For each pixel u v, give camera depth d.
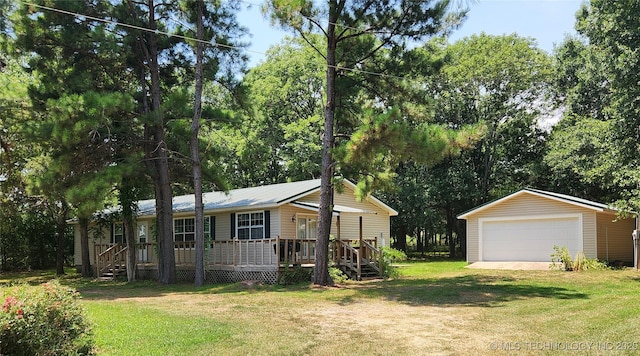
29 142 18.41
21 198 23.97
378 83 17.92
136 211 24.02
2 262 31.89
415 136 14.27
